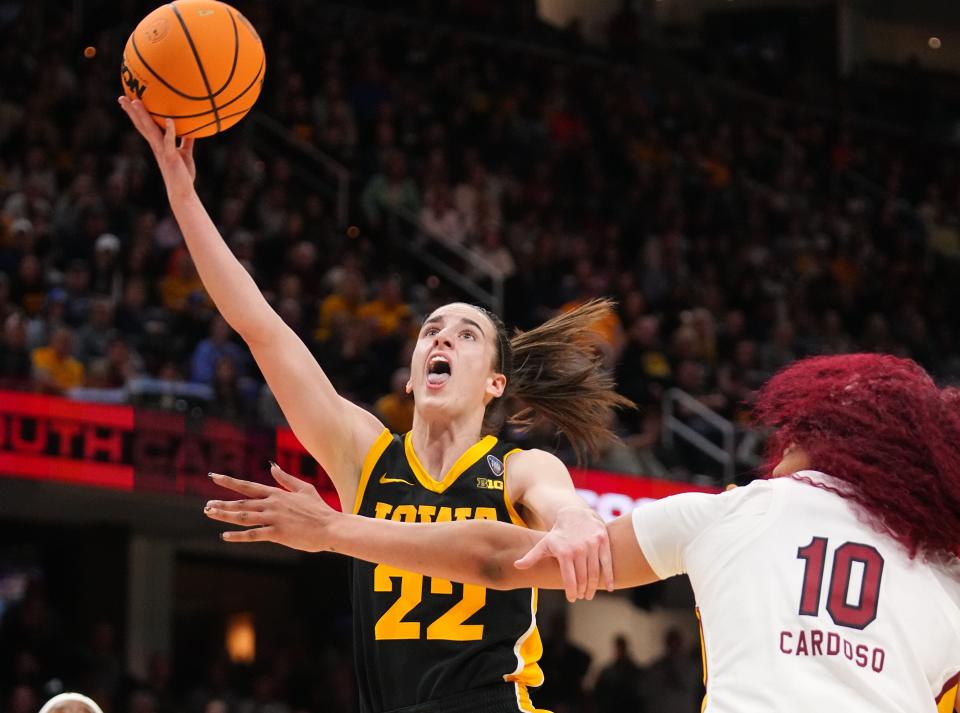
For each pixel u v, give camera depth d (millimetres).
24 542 15273
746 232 22875
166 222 15703
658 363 17047
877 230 24750
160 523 15031
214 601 16922
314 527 3518
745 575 3312
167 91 4660
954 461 3354
